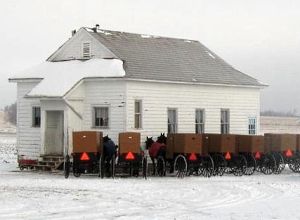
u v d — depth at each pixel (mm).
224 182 30984
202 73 41688
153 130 38062
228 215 19109
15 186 27828
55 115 38562
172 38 45031
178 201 22891
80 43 40406
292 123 130250
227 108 42688
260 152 37688
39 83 38781
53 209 20141
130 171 34156
